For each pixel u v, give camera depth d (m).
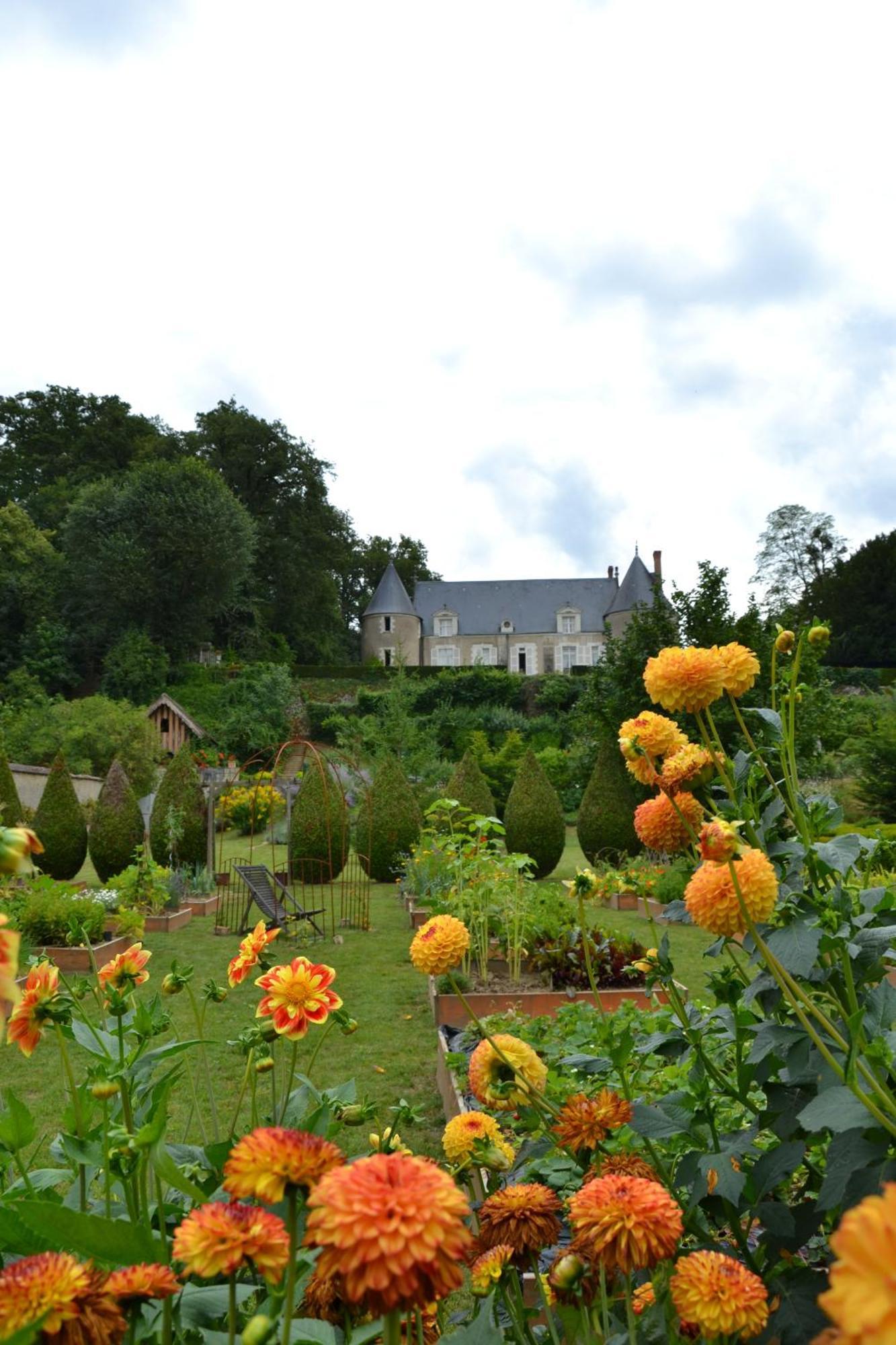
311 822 12.13
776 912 1.33
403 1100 1.43
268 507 49.44
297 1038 1.48
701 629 11.81
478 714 34.75
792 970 1.22
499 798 21.31
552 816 12.61
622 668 12.27
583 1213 1.00
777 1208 1.24
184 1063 1.70
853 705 16.09
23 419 49.22
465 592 56.28
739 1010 1.49
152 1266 0.88
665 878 8.99
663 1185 1.40
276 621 49.94
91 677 41.25
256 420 48.94
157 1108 1.16
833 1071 1.25
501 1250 1.19
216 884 12.10
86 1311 0.79
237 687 37.81
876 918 1.40
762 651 10.21
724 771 1.56
